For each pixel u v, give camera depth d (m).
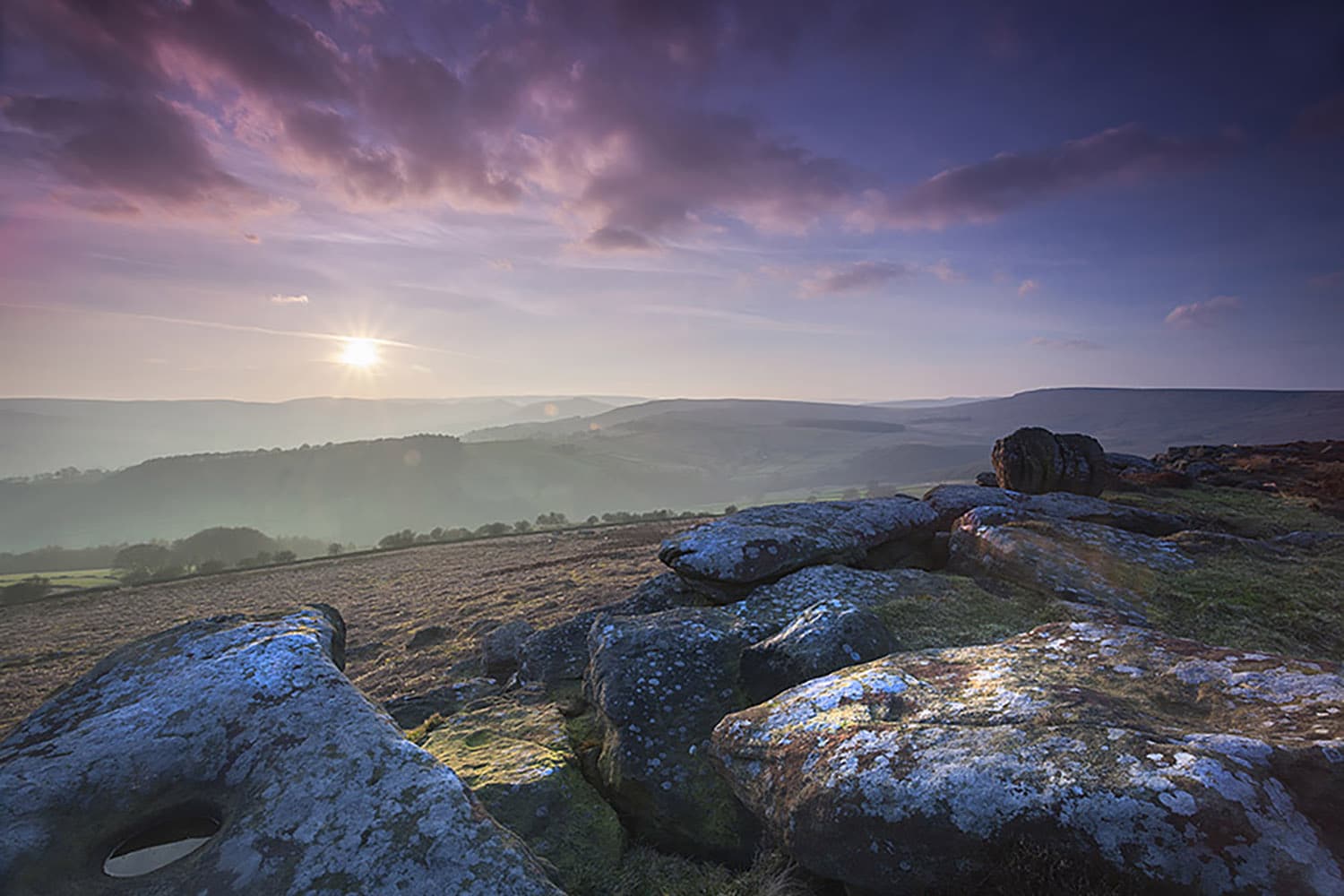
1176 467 26.98
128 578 96.56
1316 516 16.73
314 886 3.08
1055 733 4.18
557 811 6.21
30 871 3.25
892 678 5.54
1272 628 8.34
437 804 3.46
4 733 28.75
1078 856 3.50
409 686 19.41
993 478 24.34
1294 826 3.30
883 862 4.05
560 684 9.87
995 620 8.55
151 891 3.18
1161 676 5.16
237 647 4.81
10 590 81.38
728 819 5.99
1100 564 9.98
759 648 7.33
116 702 4.41
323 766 3.71
